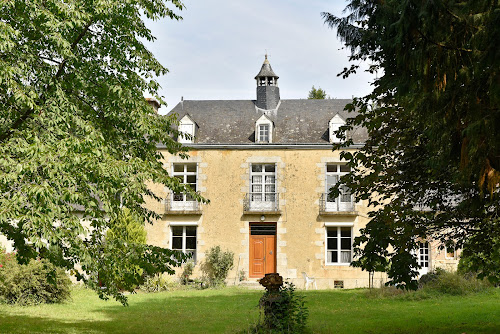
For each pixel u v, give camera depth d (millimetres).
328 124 24250
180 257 9516
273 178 23797
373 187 10070
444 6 5773
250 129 24672
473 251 9625
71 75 9945
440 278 17812
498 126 6113
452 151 7008
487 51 5805
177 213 23469
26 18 8984
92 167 8125
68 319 13102
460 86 6469
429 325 11344
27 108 9336
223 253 22906
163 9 10719
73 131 9453
